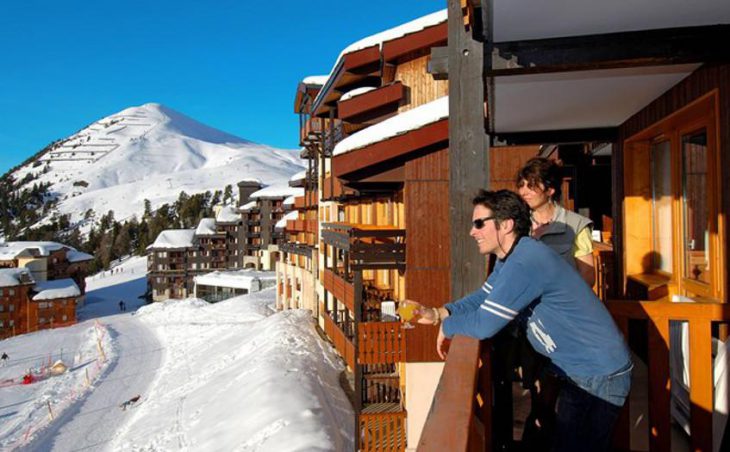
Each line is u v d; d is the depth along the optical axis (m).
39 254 62.41
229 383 21.03
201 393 21.59
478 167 3.51
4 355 36.31
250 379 19.86
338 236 13.91
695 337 2.75
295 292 35.47
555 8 2.83
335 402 17.52
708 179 4.00
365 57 15.29
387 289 14.66
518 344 2.84
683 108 4.15
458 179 3.54
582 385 2.15
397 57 15.20
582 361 2.12
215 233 72.50
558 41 3.34
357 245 11.70
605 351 2.09
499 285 2.00
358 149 10.82
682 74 4.00
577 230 2.91
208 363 27.06
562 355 2.17
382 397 13.30
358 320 11.93
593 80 4.06
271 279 58.81
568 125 6.23
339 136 18.22
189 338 36.91
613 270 6.66
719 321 2.72
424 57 15.04
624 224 6.05
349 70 16.08
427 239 10.71
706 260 4.25
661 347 2.79
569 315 2.08
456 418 1.31
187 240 72.56
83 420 22.69
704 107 4.05
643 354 4.95
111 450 18.56
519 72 3.48
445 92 15.09
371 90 14.80
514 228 2.21
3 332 50.94
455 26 3.52
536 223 3.01
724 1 2.75
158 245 71.00
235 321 39.53
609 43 3.26
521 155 10.28
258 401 17.05
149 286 74.19
